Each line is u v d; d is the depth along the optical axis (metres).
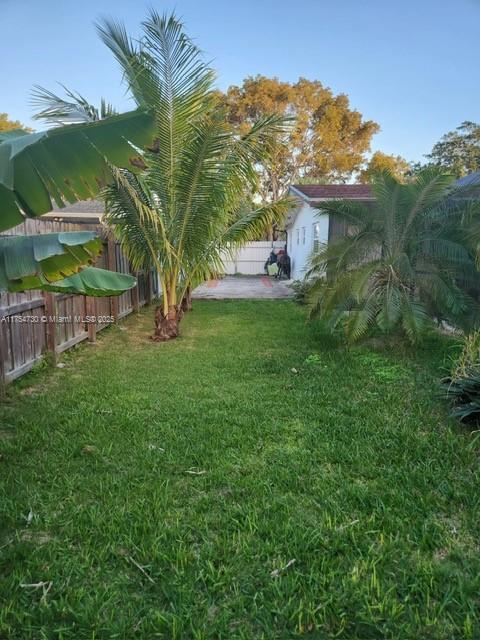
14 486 2.65
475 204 5.68
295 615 1.74
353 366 5.38
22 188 2.29
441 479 2.73
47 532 2.25
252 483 2.69
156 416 3.76
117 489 2.63
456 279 5.77
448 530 2.25
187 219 6.38
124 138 2.33
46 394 4.32
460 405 3.75
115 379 4.83
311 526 2.28
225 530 2.25
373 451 3.11
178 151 5.84
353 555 2.07
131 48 5.46
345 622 1.71
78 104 5.32
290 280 18.42
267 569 1.98
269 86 27.00
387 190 5.83
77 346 6.36
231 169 6.10
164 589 1.87
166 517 2.35
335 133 28.52
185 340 6.99
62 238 2.38
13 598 1.82
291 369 5.24
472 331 5.39
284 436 3.38
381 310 5.76
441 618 1.72
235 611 1.76
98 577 1.94
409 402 4.09
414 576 1.94
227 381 4.78
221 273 7.32
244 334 7.46
